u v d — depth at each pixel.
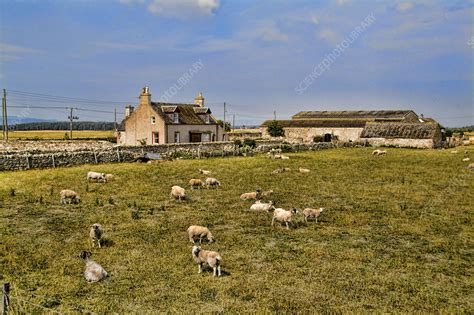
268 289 11.59
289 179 31.59
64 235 16.34
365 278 12.41
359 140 85.25
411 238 16.66
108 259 13.67
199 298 10.98
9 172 32.91
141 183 28.72
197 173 34.00
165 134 62.25
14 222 18.12
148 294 11.20
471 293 11.54
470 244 15.89
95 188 26.41
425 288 11.83
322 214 20.38
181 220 18.80
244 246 15.25
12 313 9.55
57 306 10.47
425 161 46.75
